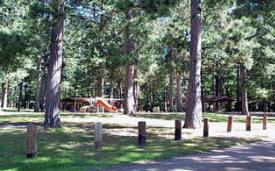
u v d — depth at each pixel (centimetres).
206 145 881
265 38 2402
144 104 6556
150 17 1368
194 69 1330
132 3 1188
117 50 1742
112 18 1784
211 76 5412
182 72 2519
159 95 6294
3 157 667
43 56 3384
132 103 2250
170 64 2308
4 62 1275
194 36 1345
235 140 1008
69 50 3212
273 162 641
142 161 648
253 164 618
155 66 2497
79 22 1908
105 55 2038
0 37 1184
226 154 742
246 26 1755
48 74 1290
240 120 2152
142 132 876
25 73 3127
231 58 2230
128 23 1611
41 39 1335
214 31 1925
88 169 568
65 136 1018
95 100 3188
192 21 1359
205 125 1086
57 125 1277
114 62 1709
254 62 2662
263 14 1370
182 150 785
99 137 778
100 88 3350
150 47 1836
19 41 1188
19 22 1758
